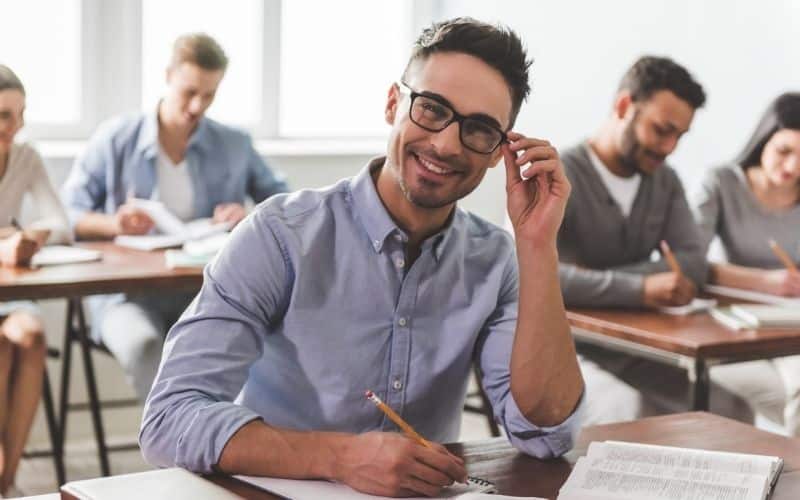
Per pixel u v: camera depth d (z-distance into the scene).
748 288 3.40
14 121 3.35
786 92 3.74
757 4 4.09
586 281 3.09
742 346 2.75
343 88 5.05
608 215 3.28
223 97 4.82
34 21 4.36
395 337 1.79
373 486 1.50
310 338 1.77
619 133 3.23
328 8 4.97
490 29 1.67
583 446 1.78
